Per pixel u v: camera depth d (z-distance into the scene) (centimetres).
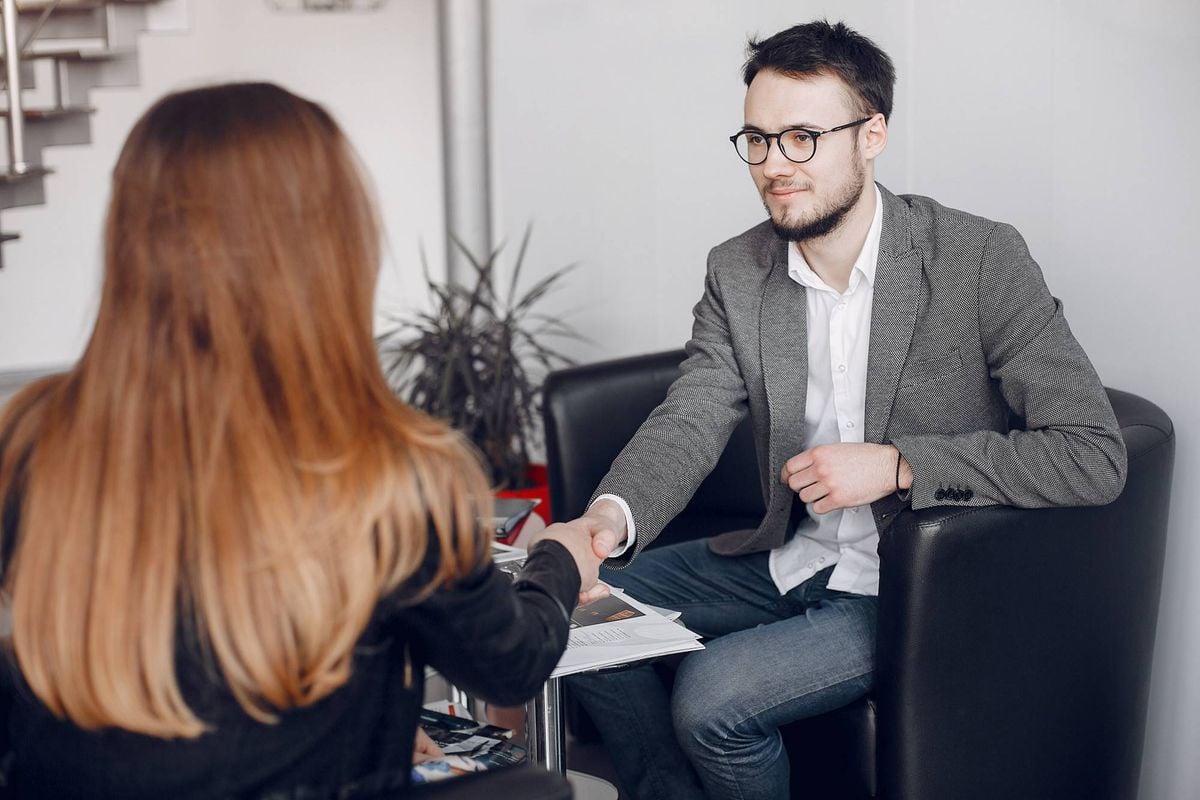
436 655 107
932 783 182
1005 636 183
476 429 387
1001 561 179
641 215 373
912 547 175
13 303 576
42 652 99
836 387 205
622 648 159
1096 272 240
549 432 268
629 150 374
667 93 357
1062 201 246
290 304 98
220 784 100
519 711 285
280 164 100
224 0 568
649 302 377
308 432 98
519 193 418
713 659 188
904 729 179
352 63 576
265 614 96
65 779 102
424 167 581
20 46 472
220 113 100
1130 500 194
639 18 363
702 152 351
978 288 193
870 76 194
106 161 574
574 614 173
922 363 197
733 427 215
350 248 103
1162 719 236
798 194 194
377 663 104
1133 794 216
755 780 186
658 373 274
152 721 96
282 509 95
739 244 220
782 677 183
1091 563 190
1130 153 230
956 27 267
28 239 573
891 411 198
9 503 103
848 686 186
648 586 223
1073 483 177
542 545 134
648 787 206
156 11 501
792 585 213
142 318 98
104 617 95
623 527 190
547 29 396
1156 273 228
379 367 104
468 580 104
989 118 261
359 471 98
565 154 397
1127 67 229
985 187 264
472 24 423
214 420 97
